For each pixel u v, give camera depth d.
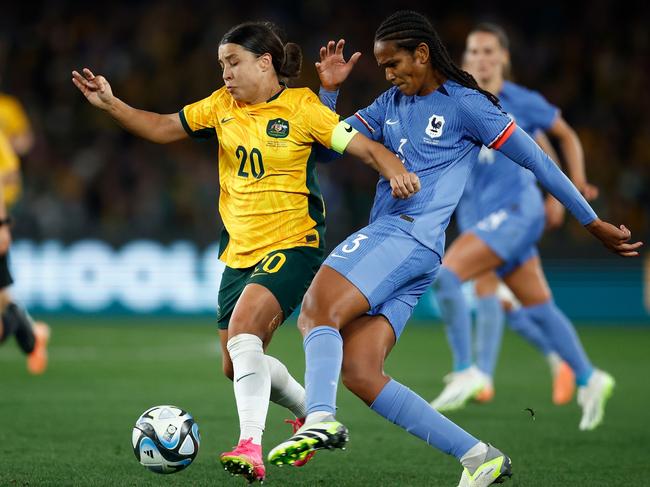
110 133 64.75
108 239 54.34
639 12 71.31
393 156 15.68
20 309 31.23
